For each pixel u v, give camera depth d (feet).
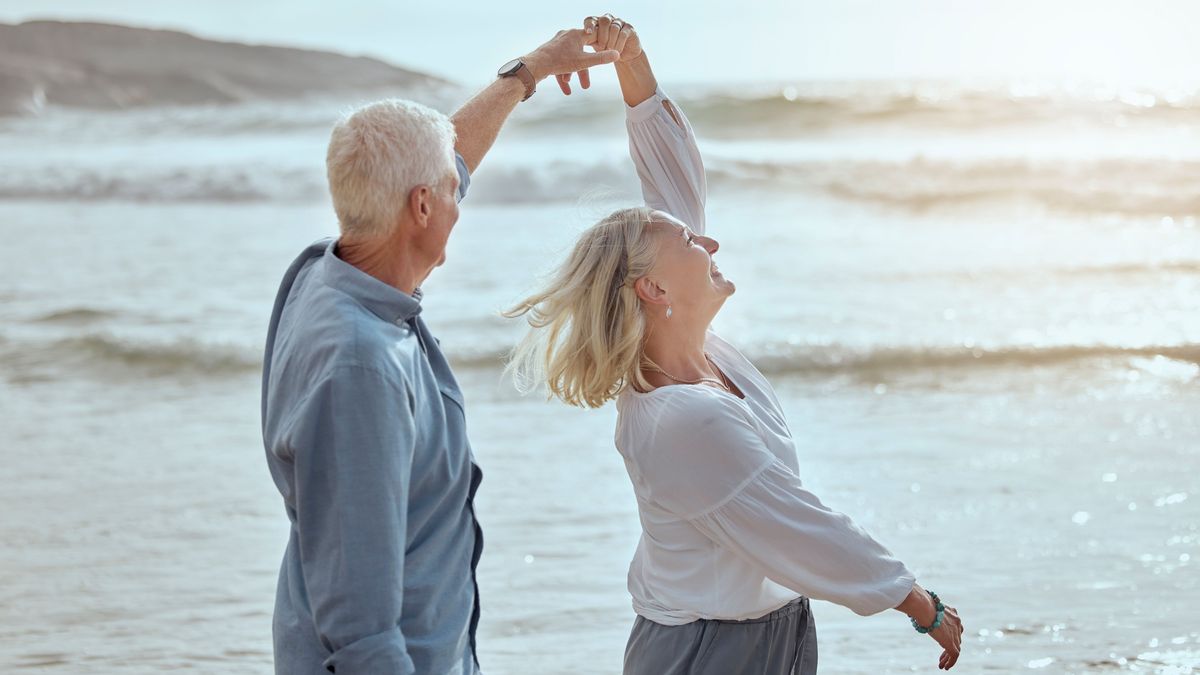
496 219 52.75
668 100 9.00
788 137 86.58
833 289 34.78
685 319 7.38
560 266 7.55
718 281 7.57
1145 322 30.07
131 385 26.58
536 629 13.38
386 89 287.28
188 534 16.98
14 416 23.99
